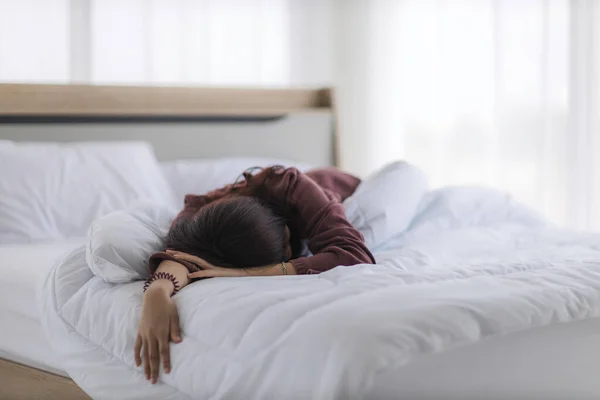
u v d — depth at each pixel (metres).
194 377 1.41
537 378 1.33
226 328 1.40
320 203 1.83
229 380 1.34
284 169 1.91
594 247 2.16
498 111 3.75
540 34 3.63
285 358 1.27
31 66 3.20
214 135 3.30
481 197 2.55
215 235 1.68
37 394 1.86
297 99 3.59
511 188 3.75
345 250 1.74
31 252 2.12
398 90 4.14
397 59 4.14
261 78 3.89
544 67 3.60
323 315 1.31
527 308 1.41
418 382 1.20
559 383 1.37
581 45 3.51
